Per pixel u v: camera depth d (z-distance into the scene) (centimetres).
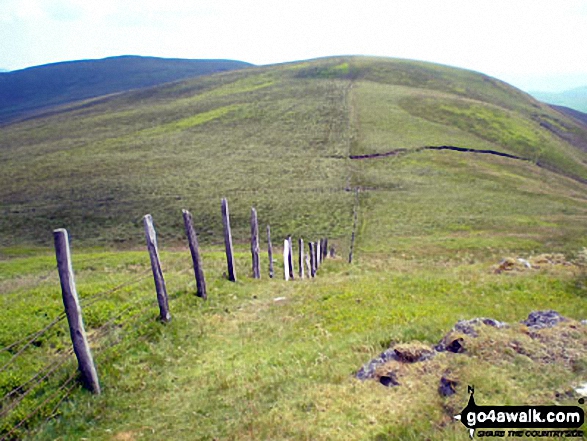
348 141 8306
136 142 9375
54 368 966
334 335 1148
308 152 7881
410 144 8138
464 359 768
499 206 5372
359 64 16000
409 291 1522
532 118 12300
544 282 1456
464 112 10325
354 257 3459
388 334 1034
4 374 941
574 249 3556
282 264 2700
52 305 1335
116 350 1091
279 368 970
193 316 1362
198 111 11619
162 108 12788
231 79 16025
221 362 1073
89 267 2998
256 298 1648
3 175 7631
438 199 5644
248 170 7119
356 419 671
